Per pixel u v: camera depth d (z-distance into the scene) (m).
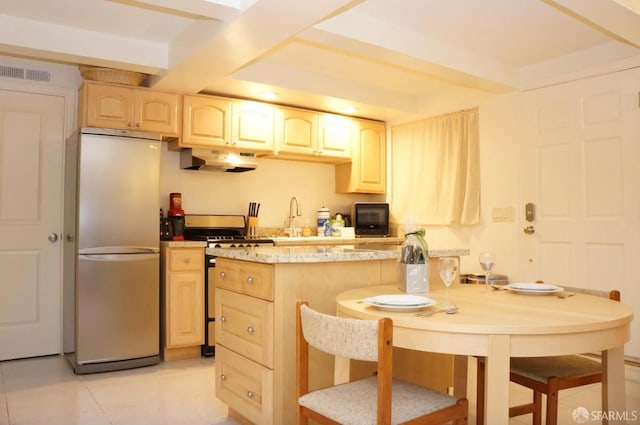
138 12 2.95
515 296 2.04
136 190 3.52
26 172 3.77
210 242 3.87
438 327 1.52
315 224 5.25
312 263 2.28
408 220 2.19
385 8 3.00
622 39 3.07
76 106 3.95
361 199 5.57
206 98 4.09
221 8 2.53
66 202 3.79
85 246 3.34
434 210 4.78
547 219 3.91
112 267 3.43
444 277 1.88
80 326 3.33
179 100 3.96
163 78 3.60
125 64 3.41
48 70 3.85
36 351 3.80
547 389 1.91
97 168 3.38
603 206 3.59
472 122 4.45
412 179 5.03
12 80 3.72
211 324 3.84
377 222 5.13
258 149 4.37
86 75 3.61
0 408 2.71
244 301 2.40
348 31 3.00
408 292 2.12
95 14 2.99
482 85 3.99
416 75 4.31
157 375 3.35
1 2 2.82
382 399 1.41
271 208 4.95
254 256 2.26
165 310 3.69
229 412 2.63
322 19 2.58
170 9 2.75
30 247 3.78
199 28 3.00
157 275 3.60
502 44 3.58
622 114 3.50
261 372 2.24
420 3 2.93
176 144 4.09
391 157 5.29
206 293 3.84
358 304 1.83
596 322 1.54
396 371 2.54
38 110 3.82
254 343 2.30
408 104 4.92
